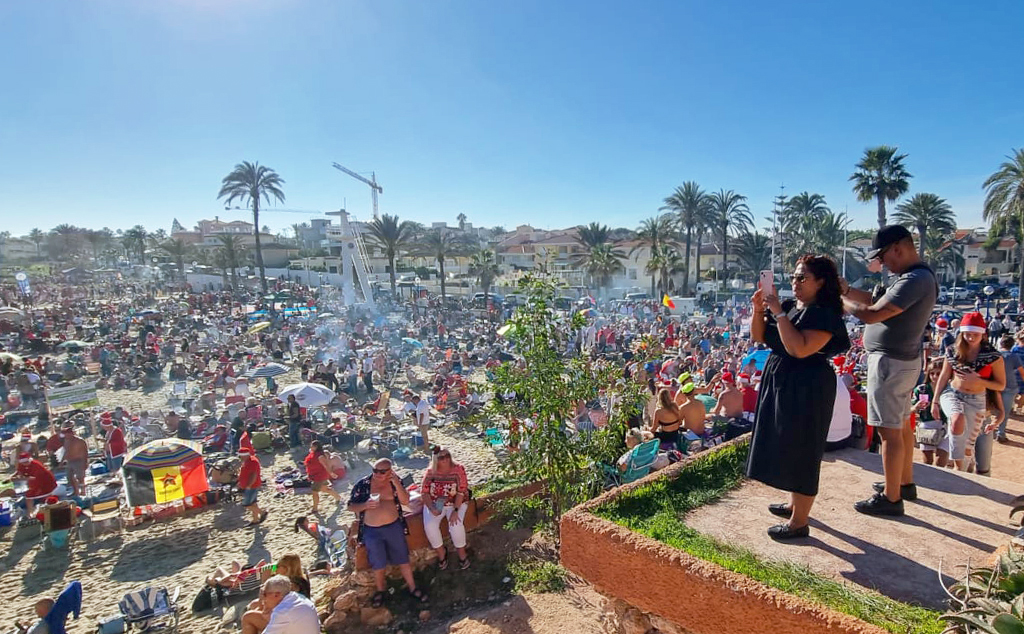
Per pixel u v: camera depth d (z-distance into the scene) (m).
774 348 2.94
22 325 33.22
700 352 20.97
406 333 30.34
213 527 10.02
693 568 2.61
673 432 7.50
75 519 9.55
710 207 49.62
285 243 87.81
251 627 4.95
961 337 5.57
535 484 7.09
